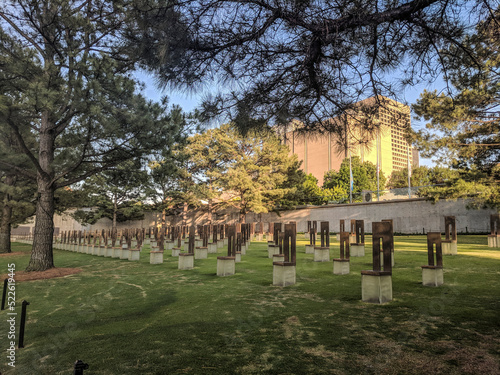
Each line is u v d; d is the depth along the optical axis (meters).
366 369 3.47
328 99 4.68
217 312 5.86
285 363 3.69
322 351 3.97
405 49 4.11
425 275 7.32
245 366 3.65
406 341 4.18
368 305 5.88
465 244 16.78
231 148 34.03
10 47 9.45
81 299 7.59
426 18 3.66
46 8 10.05
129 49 4.52
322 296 6.70
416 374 3.33
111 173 13.89
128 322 5.54
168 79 4.22
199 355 4.00
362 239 13.13
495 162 16.94
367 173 44.88
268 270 10.57
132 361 3.90
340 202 37.09
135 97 10.21
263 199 35.66
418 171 41.81
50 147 12.33
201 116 4.55
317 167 51.28
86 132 10.78
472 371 3.34
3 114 9.59
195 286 8.39
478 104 11.98
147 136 10.84
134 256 15.33
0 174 20.28
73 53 9.91
